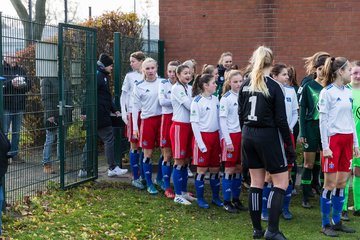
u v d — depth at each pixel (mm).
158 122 8227
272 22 11688
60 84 7918
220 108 7281
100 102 9133
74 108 8305
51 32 7871
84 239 5852
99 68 9203
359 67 7129
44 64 7684
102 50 12031
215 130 7484
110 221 6605
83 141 8578
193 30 11945
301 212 7488
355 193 7297
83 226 6312
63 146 8016
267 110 5734
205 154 7430
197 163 7477
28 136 7434
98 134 9359
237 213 7379
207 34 11898
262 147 5773
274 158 5762
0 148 5691
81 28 8414
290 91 7434
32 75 7418
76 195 7855
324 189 6484
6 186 7062
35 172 7637
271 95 5711
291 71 8477
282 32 11680
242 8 11750
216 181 7703
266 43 11734
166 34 12039
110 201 7641
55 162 8047
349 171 6480
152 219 6848
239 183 7555
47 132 7812
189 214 7227
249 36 11773
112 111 9484
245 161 6066
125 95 8891
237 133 7395
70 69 8188
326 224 6469
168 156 8078
